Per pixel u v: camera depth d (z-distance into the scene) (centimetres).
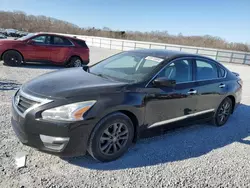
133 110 317
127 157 327
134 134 340
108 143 307
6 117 418
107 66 413
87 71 404
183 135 424
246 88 936
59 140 273
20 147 323
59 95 282
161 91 350
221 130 468
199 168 315
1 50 948
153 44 2595
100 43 3005
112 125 305
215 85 448
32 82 329
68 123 271
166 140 395
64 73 374
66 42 1065
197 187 274
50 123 270
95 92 296
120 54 446
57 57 1041
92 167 296
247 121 534
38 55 1003
